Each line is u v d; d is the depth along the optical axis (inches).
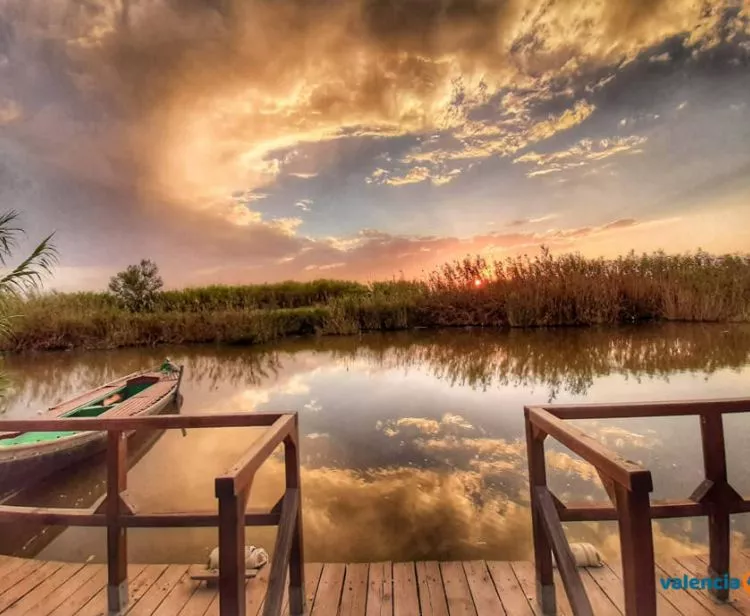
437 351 449.7
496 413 251.1
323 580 108.8
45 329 528.4
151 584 109.4
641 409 87.5
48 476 185.8
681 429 209.5
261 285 906.7
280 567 78.7
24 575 115.3
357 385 328.8
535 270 597.9
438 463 187.8
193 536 141.6
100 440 202.4
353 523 143.8
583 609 68.2
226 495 62.6
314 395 304.7
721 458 90.1
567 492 157.8
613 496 63.1
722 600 94.9
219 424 91.7
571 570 73.0
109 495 96.7
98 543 142.7
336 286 933.2
